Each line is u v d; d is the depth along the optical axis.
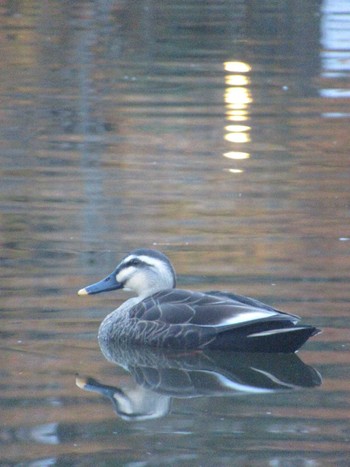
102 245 14.75
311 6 36.91
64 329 11.80
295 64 29.28
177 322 11.63
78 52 30.80
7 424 9.25
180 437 9.02
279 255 14.30
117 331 11.85
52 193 17.62
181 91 25.97
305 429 9.12
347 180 18.58
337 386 10.22
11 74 27.97
